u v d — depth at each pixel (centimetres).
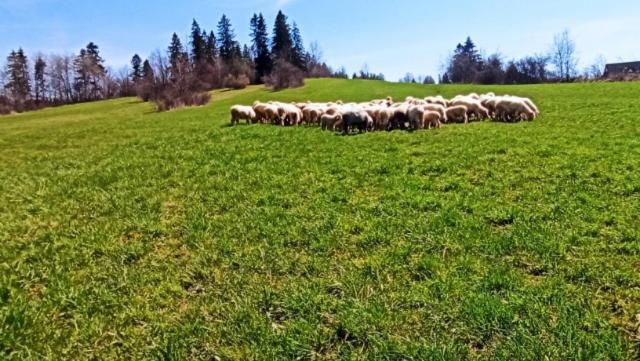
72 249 809
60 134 3048
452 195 976
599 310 530
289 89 7150
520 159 1256
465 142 1568
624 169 1079
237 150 1700
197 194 1122
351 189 1079
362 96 5347
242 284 650
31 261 773
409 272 656
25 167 1738
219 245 787
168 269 712
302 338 510
